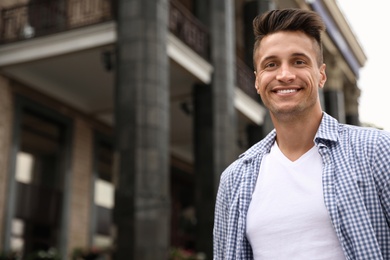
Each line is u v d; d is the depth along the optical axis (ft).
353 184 5.23
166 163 30.07
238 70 47.39
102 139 47.52
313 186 5.54
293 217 5.52
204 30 41.68
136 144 29.07
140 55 30.89
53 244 40.68
